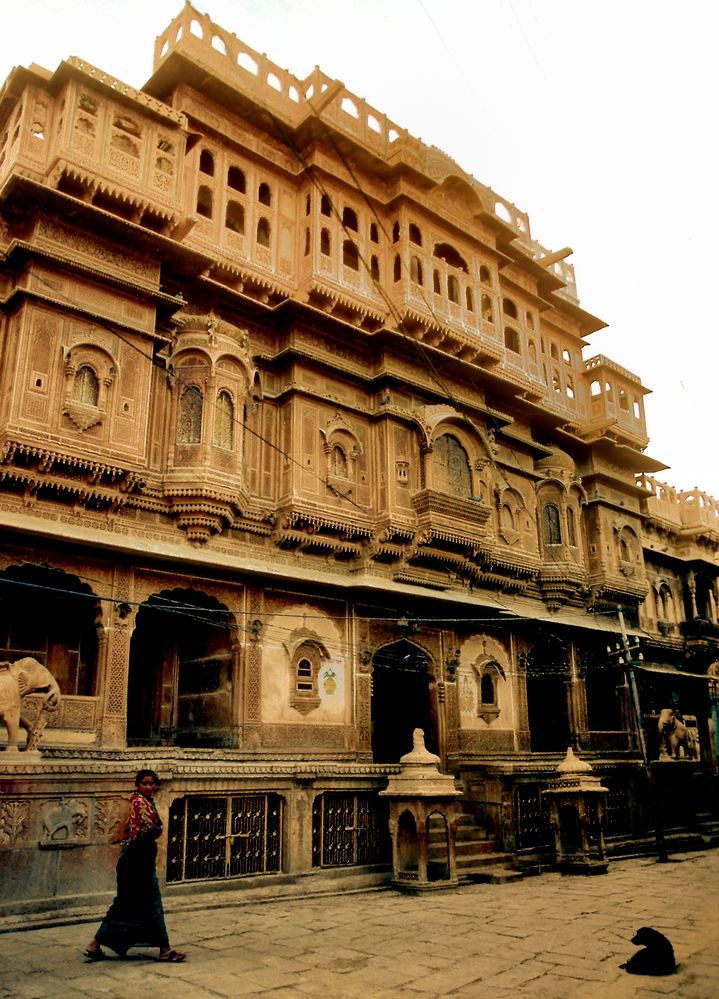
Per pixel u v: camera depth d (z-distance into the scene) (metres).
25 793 9.07
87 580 12.86
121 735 12.61
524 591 21.11
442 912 10.05
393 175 19.23
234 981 6.61
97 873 9.41
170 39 17.33
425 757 12.30
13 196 12.95
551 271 24.67
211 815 10.96
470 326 19.75
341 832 12.38
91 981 6.48
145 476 13.62
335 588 15.91
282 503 15.77
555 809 14.58
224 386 14.95
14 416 12.14
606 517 24.41
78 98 13.85
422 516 17.17
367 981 6.71
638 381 27.23
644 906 10.54
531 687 23.20
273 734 14.60
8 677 9.47
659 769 20.22
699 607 29.77
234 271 16.55
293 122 18.41
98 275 13.37
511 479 21.20
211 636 15.27
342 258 17.92
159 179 14.52
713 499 32.00
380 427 17.53
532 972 7.03
